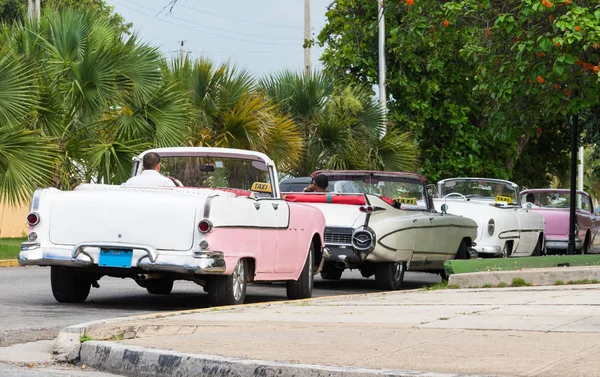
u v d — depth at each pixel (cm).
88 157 3875
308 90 5175
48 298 2145
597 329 1408
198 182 2156
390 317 1612
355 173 2711
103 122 3953
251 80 4672
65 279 2016
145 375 1233
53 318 1781
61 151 3853
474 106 5606
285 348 1268
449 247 2820
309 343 1310
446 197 3628
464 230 2920
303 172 5175
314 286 2767
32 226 1881
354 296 2106
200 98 4541
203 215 1816
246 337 1371
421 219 2625
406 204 2705
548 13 2747
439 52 3203
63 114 3869
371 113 5291
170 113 4066
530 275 2336
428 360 1167
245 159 2127
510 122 3091
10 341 1512
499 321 1520
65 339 1424
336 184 2695
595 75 2800
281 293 2466
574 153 3538
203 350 1255
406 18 3170
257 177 2141
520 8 2878
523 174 6153
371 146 5275
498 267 2633
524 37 2816
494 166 5684
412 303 1889
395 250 2492
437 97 5609
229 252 1861
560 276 2339
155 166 2055
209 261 1808
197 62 4588
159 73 4062
